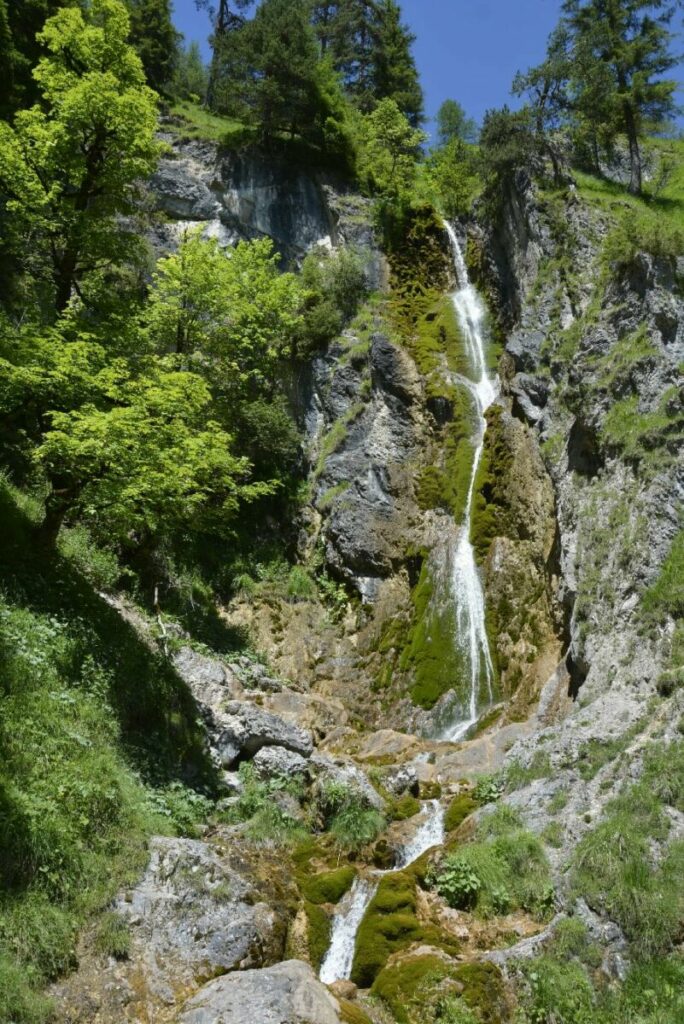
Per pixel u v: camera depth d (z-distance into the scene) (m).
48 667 10.02
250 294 21.69
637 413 14.74
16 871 7.32
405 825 10.78
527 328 19.75
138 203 24.81
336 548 19.09
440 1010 7.44
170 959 7.45
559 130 25.25
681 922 7.98
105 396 12.14
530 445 17.72
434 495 18.86
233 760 11.55
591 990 7.61
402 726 15.48
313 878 9.44
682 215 23.03
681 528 12.84
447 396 20.02
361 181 27.42
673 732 9.95
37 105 13.93
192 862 8.49
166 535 16.64
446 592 17.06
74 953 7.11
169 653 13.04
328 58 29.50
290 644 17.34
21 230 14.46
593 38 24.53
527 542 16.78
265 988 6.84
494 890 8.92
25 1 23.61
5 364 11.03
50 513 12.28
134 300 15.37
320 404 22.03
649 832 8.85
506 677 15.32
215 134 27.88
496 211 24.05
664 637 11.59
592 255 19.72
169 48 33.78
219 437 12.19
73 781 8.49
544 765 10.88
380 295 24.23
